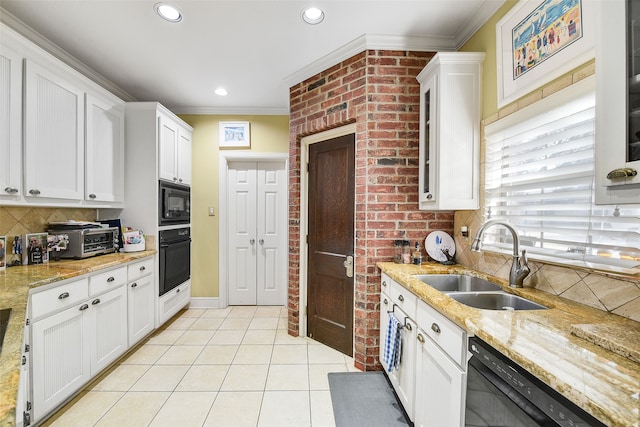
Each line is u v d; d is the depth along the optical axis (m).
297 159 2.79
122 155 2.68
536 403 0.73
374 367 2.22
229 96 3.20
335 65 2.41
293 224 2.84
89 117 2.24
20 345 0.90
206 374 2.16
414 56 2.22
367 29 2.07
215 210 3.60
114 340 2.17
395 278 1.78
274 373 2.18
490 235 1.77
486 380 0.94
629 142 0.73
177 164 3.17
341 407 1.81
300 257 2.80
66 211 2.43
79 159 2.15
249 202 3.73
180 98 3.25
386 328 1.99
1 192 1.62
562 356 0.77
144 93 3.10
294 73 2.67
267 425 1.65
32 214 2.14
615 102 0.76
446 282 1.88
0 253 1.85
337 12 1.88
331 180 2.57
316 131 2.62
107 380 2.07
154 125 2.74
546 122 1.40
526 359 0.75
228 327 3.04
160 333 2.89
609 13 0.77
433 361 1.32
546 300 1.26
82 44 2.20
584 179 1.21
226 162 3.64
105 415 1.71
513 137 1.60
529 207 1.48
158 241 2.78
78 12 1.85
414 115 2.22
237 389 1.98
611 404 0.57
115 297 2.17
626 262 1.05
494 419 0.89
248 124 3.57
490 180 1.79
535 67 1.46
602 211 1.14
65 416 1.70
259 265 3.75
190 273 3.57
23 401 1.46
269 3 1.79
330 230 2.60
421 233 2.24
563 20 1.30
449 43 2.20
